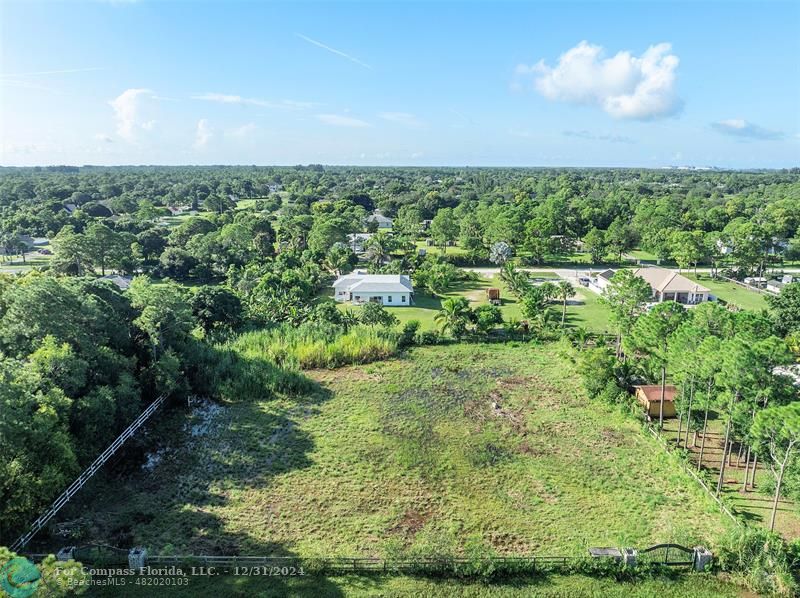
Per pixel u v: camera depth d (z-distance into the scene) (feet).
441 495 97.76
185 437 120.47
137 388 127.85
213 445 116.67
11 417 78.64
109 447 108.47
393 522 89.71
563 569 77.41
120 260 288.92
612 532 86.63
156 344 136.15
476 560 76.54
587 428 124.26
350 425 125.90
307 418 129.90
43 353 97.45
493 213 412.98
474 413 132.26
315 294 257.96
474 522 89.61
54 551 79.97
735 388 92.73
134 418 121.08
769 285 260.83
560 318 213.05
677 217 394.32
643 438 119.24
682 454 107.45
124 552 78.79
